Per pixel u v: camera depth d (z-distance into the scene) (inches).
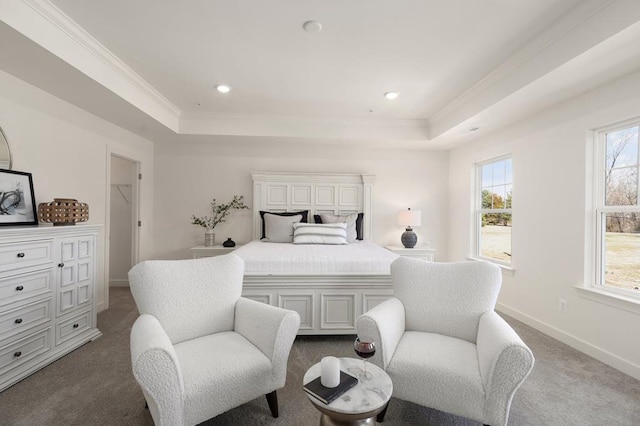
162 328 62.1
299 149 189.9
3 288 76.2
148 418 65.8
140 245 170.9
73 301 97.0
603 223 100.1
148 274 67.0
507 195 147.6
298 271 104.6
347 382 49.8
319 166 191.5
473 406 54.9
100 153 134.9
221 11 78.3
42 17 76.1
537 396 74.5
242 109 151.9
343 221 170.1
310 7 76.7
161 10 77.9
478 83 119.0
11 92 93.9
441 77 115.0
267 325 65.8
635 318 85.1
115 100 113.2
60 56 82.4
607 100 94.7
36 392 74.7
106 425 63.6
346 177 188.5
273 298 102.3
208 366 57.6
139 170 168.9
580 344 100.7
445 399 57.1
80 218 101.2
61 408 68.8
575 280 104.8
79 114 122.3
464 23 82.4
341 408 44.1
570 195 107.5
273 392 65.5
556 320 111.8
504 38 89.2
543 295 118.1
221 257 79.1
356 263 105.7
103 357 92.4
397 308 74.4
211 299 73.5
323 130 164.9
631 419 66.6
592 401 72.7
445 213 193.6
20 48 77.5
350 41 91.7
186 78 117.6
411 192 193.8
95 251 106.4
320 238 155.3
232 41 92.1
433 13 78.4
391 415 67.5
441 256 193.6
